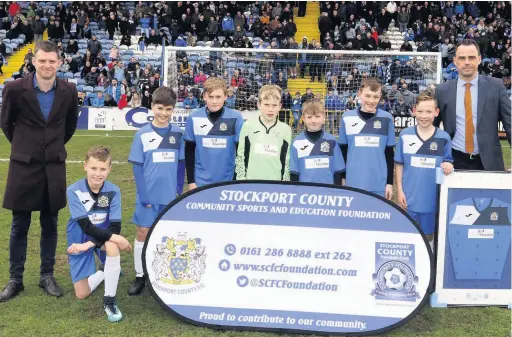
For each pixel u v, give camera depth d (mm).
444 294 4266
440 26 21953
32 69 19297
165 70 10430
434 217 4512
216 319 3861
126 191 8258
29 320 3889
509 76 19047
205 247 3941
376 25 23562
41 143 4238
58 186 4340
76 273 4180
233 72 12852
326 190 3934
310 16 26016
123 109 16719
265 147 4398
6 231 6023
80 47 22328
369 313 3840
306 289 3889
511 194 4234
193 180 4586
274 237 3930
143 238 4469
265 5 24797
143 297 4379
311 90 12438
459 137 4645
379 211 3926
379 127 4578
